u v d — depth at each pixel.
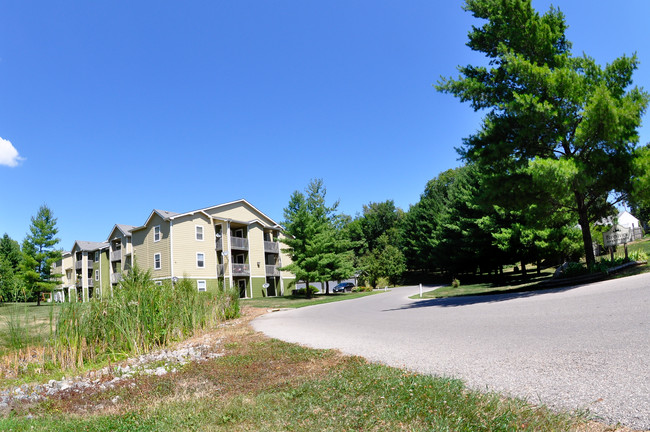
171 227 35.50
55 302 10.69
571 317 9.13
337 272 36.56
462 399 4.33
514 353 6.41
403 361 6.72
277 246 44.53
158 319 12.42
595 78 17.11
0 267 35.94
